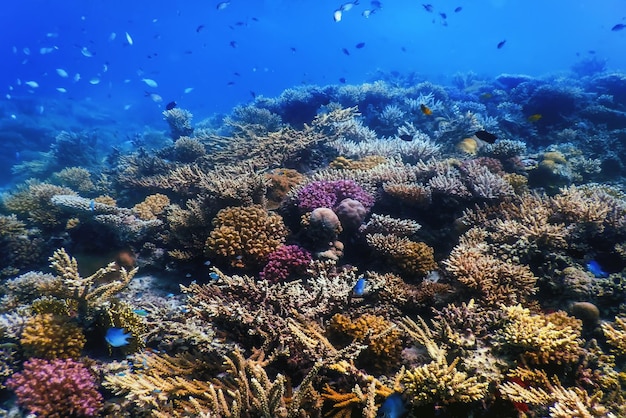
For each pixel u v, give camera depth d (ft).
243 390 2.47
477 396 2.35
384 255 4.11
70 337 3.13
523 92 11.96
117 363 3.12
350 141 7.24
